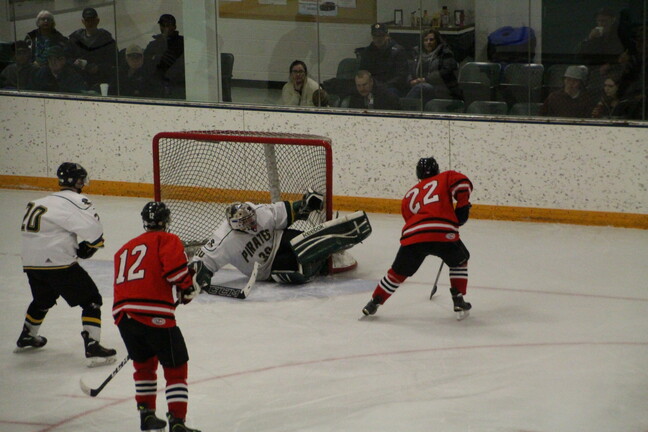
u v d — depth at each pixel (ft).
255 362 37.65
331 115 63.21
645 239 55.77
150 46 65.87
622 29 56.29
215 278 49.29
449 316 42.98
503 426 31.40
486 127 60.03
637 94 56.95
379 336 40.42
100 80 67.67
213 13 63.98
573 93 58.13
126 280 30.12
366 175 63.26
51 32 67.72
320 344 39.55
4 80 69.56
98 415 32.91
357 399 33.83
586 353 38.17
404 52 60.90
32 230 36.37
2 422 32.37
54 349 39.37
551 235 57.21
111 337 40.86
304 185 52.47
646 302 44.57
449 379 35.58
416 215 41.01
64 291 36.73
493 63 59.26
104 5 66.13
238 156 59.36
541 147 59.16
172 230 53.93
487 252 53.72
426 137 61.41
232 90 65.21
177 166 56.08
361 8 61.00
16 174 70.79
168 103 66.39
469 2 58.90
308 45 62.69
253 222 45.91
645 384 34.94
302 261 46.68
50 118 69.21
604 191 58.44
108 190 69.05
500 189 60.70
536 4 57.67
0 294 46.73
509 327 41.37
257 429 31.53
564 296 45.68
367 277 49.37
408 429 31.22
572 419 31.91
